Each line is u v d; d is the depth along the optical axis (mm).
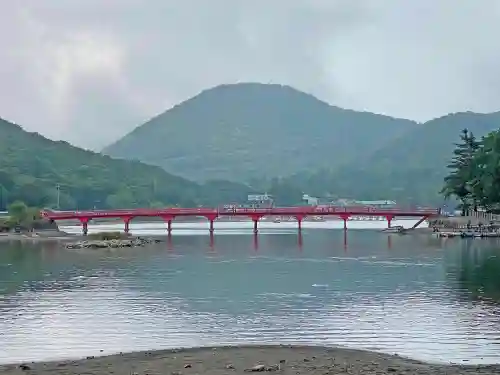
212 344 42969
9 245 141500
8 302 59906
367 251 118000
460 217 187875
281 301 59719
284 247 130875
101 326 48750
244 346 41031
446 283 71125
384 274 80312
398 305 57031
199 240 156500
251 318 51594
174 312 54438
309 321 50219
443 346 42000
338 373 32781
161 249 127438
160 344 43188
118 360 36625
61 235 174750
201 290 67312
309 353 38375
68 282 74438
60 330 47375
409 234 178875
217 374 32656
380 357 37719
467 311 53750
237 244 141125
